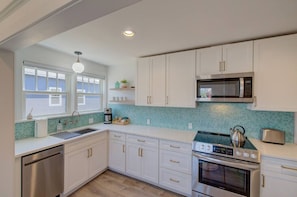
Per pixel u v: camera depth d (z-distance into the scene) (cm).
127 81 366
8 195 155
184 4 133
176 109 306
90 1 74
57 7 82
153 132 281
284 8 138
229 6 136
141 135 271
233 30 185
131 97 364
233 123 255
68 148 233
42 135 245
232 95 215
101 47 251
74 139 241
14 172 166
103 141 302
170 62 273
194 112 288
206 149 210
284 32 191
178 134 267
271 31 188
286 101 191
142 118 348
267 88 200
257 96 205
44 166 201
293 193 166
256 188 182
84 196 236
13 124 159
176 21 164
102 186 262
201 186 214
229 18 157
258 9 141
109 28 181
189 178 229
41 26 101
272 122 227
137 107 355
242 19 159
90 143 272
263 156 180
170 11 145
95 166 283
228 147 197
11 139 157
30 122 241
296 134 213
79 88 336
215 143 210
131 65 362
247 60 211
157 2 130
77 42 228
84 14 87
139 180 281
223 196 200
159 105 284
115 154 304
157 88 286
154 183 262
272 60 197
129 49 261
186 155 231
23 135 233
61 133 274
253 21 163
